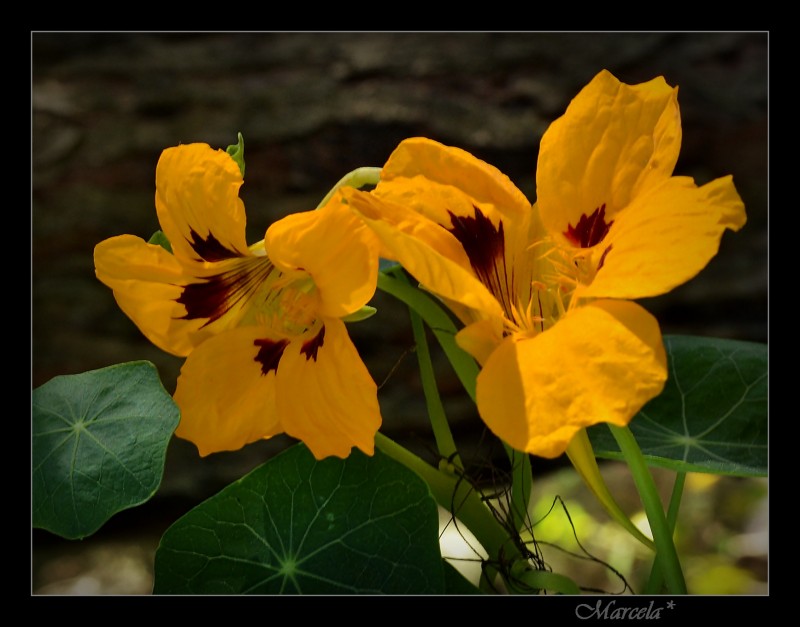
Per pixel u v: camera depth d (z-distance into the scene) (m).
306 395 0.37
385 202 0.36
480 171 0.37
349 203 0.36
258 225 0.68
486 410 0.34
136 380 0.39
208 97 0.69
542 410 0.34
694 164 0.73
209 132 0.68
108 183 0.69
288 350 0.37
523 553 0.39
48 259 0.68
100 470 0.38
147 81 0.69
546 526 0.73
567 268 0.38
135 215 0.69
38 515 0.38
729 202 0.35
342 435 0.36
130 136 0.68
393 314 0.67
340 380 0.36
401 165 0.37
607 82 0.37
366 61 0.69
